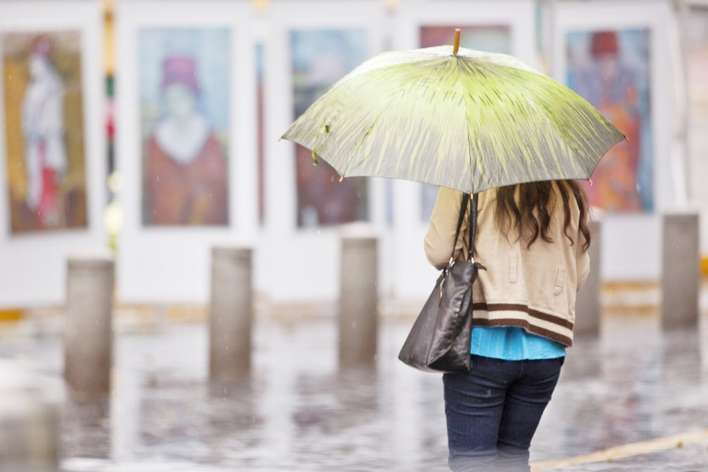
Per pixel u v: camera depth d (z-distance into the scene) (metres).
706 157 33.53
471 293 9.70
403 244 31.83
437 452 16.45
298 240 31.98
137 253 31.09
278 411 19.86
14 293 30.45
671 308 28.78
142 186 31.02
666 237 28.77
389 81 9.91
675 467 14.14
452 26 31.50
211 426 18.56
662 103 32.53
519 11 31.52
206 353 26.86
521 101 9.73
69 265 21.73
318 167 31.97
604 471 13.93
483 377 9.89
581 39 32.38
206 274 31.19
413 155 9.28
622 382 21.69
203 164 31.14
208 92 31.05
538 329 9.88
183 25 30.77
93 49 30.38
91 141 30.55
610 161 32.72
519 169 9.28
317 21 31.41
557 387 21.23
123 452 16.53
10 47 30.06
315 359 25.77
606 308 33.12
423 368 9.80
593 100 32.50
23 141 30.30
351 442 17.20
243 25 30.91
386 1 35.34
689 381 21.72
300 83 31.58
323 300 34.56
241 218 31.25
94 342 21.69
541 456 15.58
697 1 33.25
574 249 10.22
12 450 6.21
